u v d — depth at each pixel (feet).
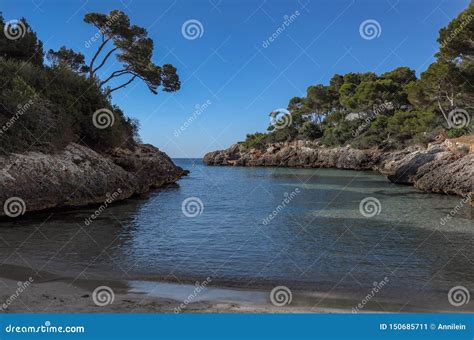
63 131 94.58
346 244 54.13
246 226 68.64
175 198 114.52
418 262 44.83
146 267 42.16
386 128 279.90
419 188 131.95
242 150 423.23
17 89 85.71
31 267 41.24
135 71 176.76
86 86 119.44
